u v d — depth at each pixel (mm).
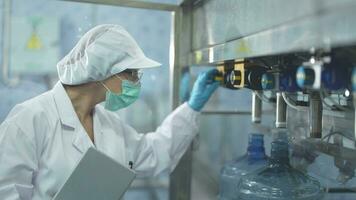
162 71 1879
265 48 702
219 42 1010
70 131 1079
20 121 981
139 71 1118
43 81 1826
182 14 1337
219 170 1572
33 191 1037
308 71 614
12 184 946
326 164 1006
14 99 1800
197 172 1570
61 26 1820
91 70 1018
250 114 1490
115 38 1029
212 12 1084
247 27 805
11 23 1776
